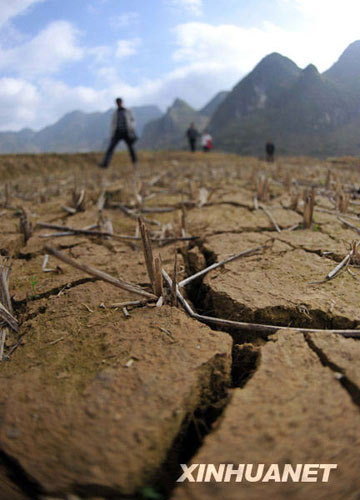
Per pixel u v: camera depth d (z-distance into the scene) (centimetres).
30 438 122
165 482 117
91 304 216
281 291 227
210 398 152
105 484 108
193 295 261
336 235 338
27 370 159
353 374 144
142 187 607
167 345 169
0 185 834
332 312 199
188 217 442
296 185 647
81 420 128
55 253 158
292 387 139
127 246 336
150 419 127
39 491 109
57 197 636
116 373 150
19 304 233
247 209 466
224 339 172
